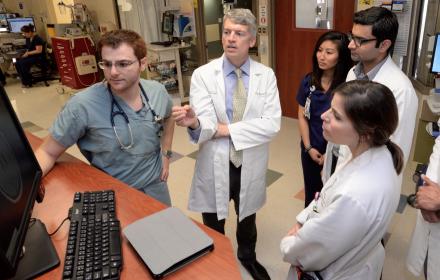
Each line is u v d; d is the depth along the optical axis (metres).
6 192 0.83
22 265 0.88
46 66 6.83
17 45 7.17
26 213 0.91
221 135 1.58
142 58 1.31
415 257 1.34
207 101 1.60
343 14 3.41
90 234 0.98
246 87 1.62
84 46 5.75
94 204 1.13
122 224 1.06
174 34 4.67
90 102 1.31
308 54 3.84
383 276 1.86
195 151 3.53
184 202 2.63
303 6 3.68
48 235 1.00
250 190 1.72
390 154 0.98
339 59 1.78
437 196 1.13
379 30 1.39
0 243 0.72
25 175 1.01
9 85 6.96
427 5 2.70
